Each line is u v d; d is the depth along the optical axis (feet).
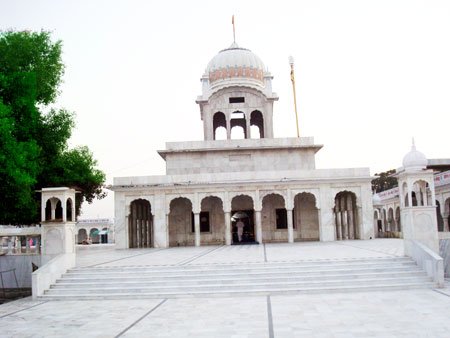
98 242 227.81
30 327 36.22
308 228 116.67
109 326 35.65
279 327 33.17
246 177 111.04
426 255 52.54
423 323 33.19
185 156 122.01
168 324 35.63
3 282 71.31
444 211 120.16
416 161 65.41
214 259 65.77
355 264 55.98
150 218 128.57
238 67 129.39
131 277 54.44
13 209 64.69
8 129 57.41
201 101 128.47
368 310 38.40
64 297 50.21
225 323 35.22
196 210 109.70
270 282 50.93
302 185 109.50
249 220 128.77
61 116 78.13
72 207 61.72
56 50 75.51
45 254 58.44
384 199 165.17
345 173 110.93
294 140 121.80
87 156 89.71
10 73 65.67
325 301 43.27
